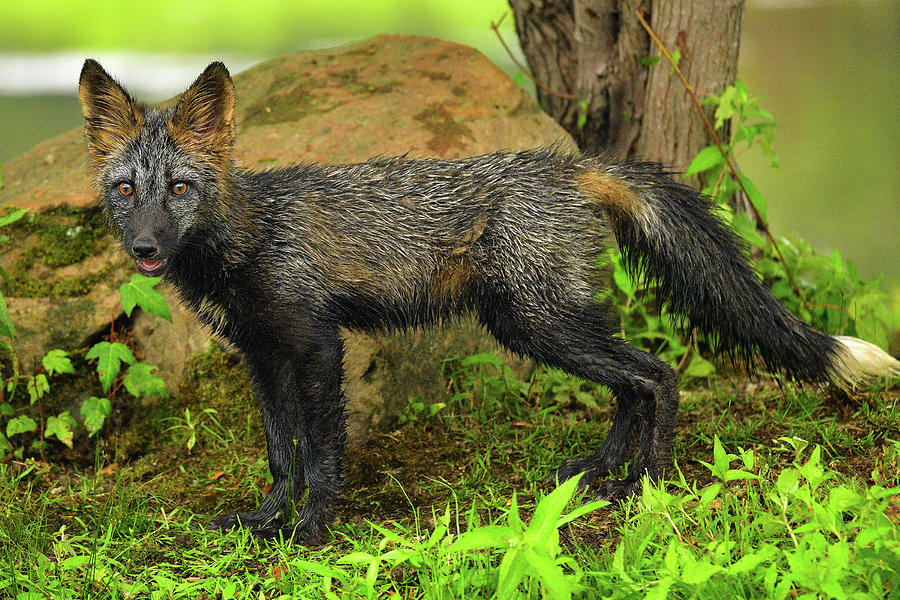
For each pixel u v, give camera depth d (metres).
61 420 10.18
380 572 7.17
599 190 8.84
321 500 8.39
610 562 6.76
